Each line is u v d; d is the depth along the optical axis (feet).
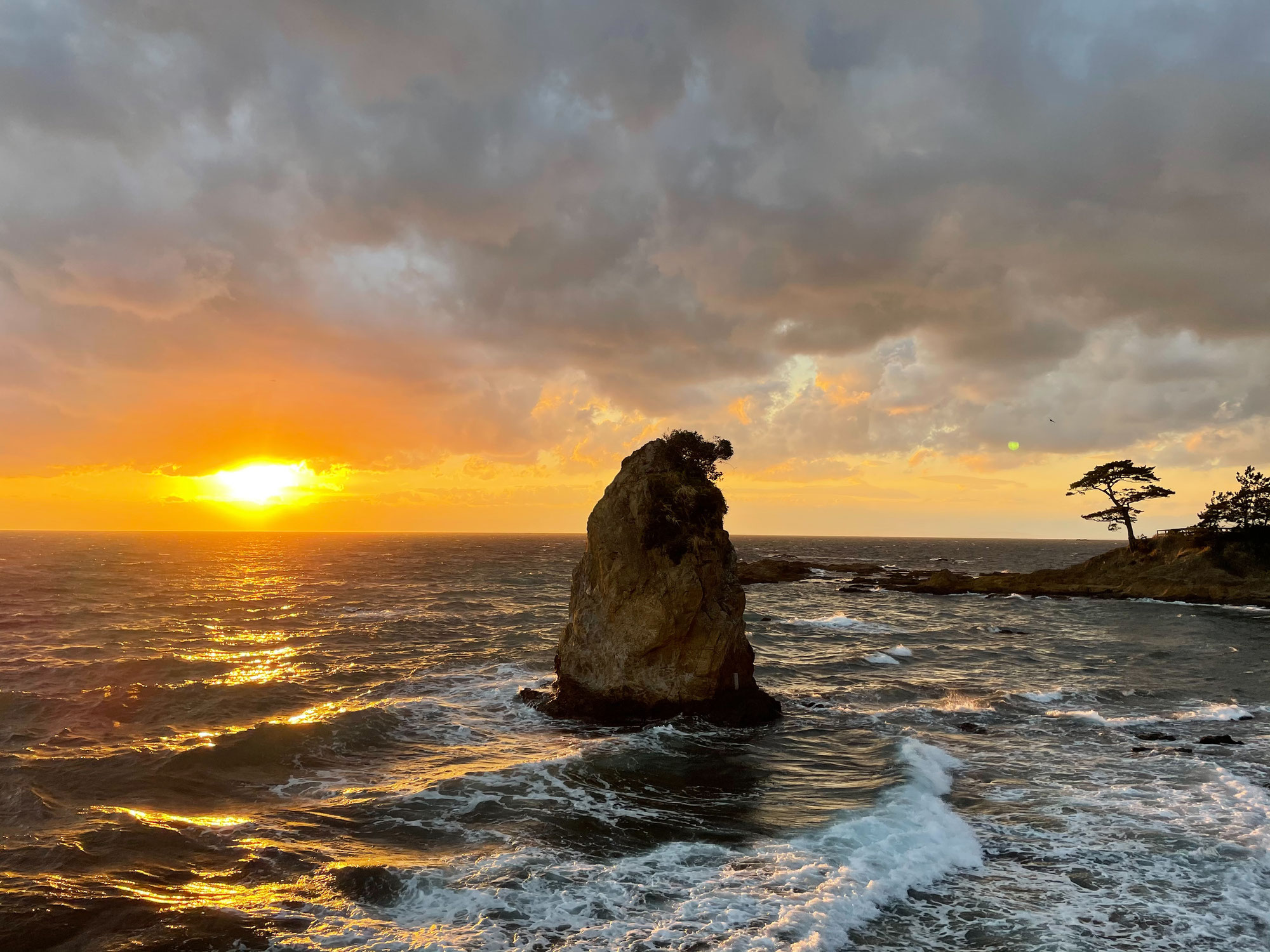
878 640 156.46
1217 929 39.93
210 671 113.60
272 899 42.22
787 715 89.71
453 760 70.44
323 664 119.96
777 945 37.06
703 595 87.35
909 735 80.38
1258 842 50.83
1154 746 75.97
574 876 45.01
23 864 45.88
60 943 37.14
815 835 51.52
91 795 59.36
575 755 70.28
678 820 54.85
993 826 54.13
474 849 49.52
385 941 37.65
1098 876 45.93
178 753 68.90
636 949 36.78
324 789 62.18
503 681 106.73
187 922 39.27
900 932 39.22
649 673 86.28
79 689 99.96
